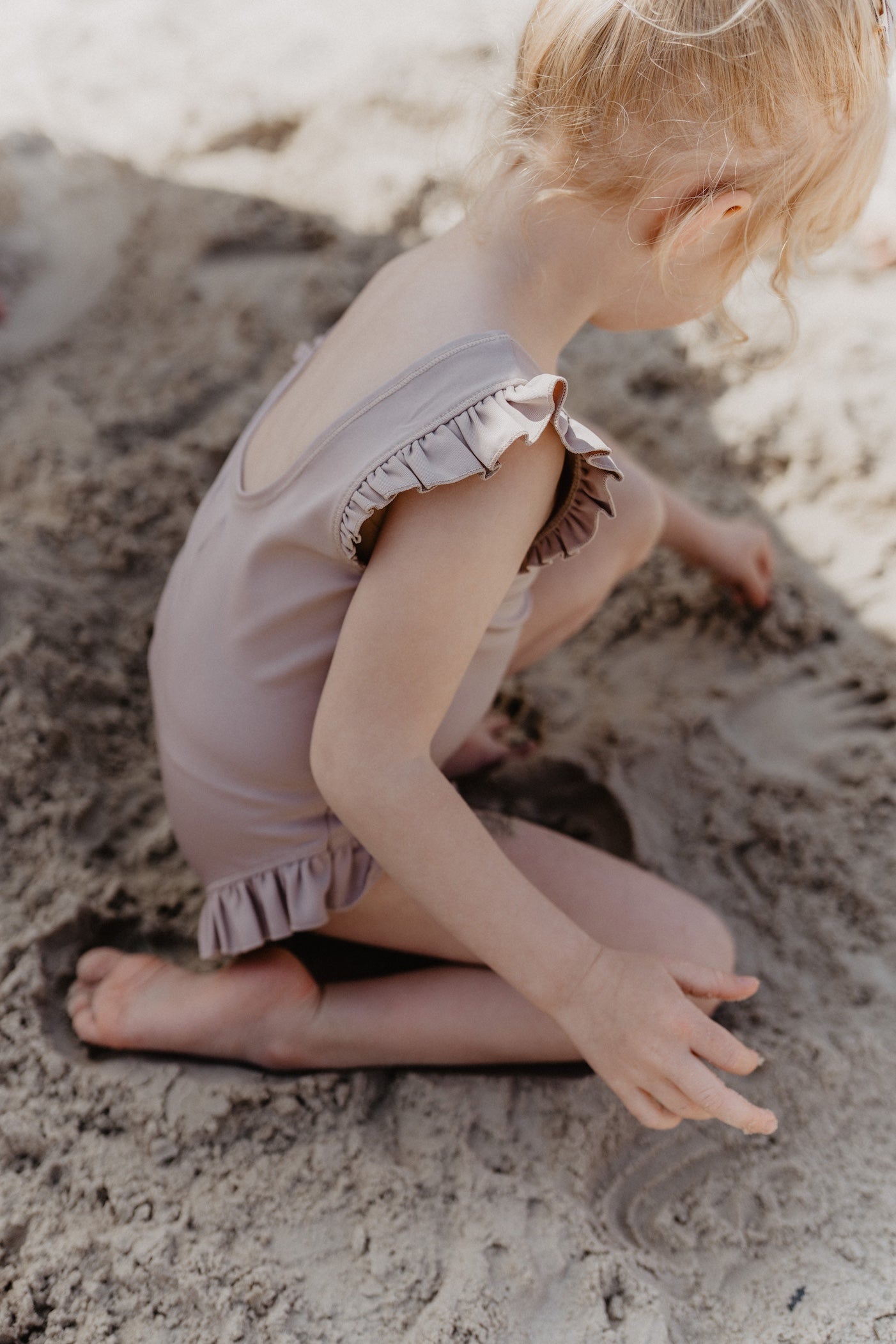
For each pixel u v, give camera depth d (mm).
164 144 2529
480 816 1315
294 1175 1127
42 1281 1036
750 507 1900
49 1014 1266
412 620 930
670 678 1728
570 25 889
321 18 2768
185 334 2158
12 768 1458
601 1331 1011
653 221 938
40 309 2215
